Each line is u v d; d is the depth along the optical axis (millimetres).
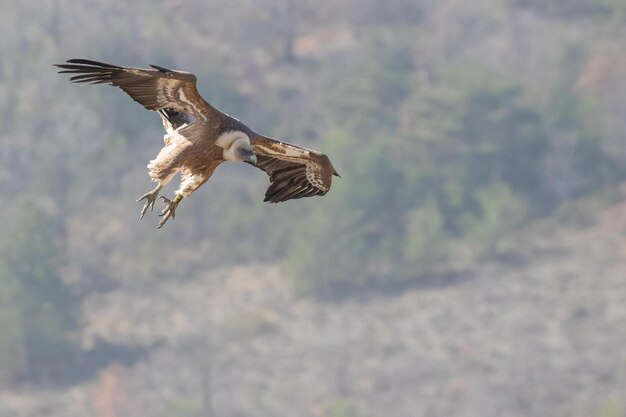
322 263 81562
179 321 79312
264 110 107500
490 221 87000
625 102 105188
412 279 82438
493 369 69312
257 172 95938
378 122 102375
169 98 10523
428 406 65625
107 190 95750
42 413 69000
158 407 67500
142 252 88562
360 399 67062
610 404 62750
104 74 10305
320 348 73375
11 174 95312
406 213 89688
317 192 11945
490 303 78625
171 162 10461
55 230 85312
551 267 83625
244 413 66312
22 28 106312
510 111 96938
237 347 74188
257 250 88438
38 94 101938
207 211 91625
